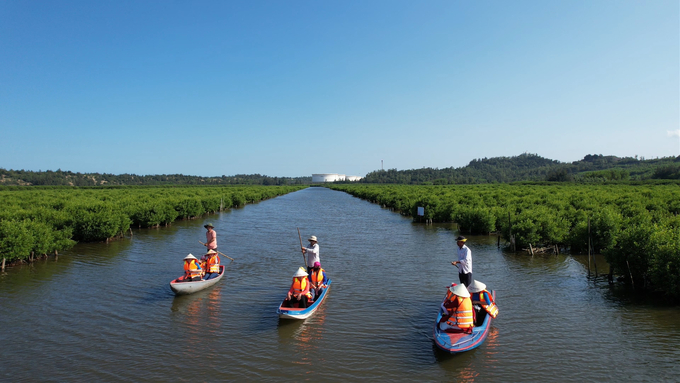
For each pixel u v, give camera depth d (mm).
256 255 18750
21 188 73625
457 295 8680
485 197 39375
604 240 17641
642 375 7406
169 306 11242
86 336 9141
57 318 10266
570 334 9227
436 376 7383
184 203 33844
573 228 19359
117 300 11758
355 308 11062
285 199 76562
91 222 21375
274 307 11203
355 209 48969
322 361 7938
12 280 13852
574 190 53406
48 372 7512
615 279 14039
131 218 27391
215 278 13469
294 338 9031
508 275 14672
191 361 7926
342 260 17500
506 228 20266
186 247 20703
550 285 13336
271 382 7129
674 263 10938
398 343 8789
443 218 31922
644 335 9141
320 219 35938
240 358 8055
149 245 21203
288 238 24141
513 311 10781
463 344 8031
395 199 46375
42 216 20781
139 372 7500
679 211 24453
